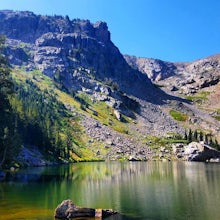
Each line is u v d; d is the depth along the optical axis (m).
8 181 77.50
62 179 85.19
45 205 49.56
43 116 190.88
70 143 180.62
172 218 43.59
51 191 64.19
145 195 61.94
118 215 44.91
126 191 66.56
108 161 183.88
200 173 108.12
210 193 64.31
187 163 173.62
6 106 101.06
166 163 172.25
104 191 66.31
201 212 47.38
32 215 42.56
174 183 80.12
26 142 150.62
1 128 99.50
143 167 137.25
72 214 41.94
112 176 96.44
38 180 81.31
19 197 56.47
